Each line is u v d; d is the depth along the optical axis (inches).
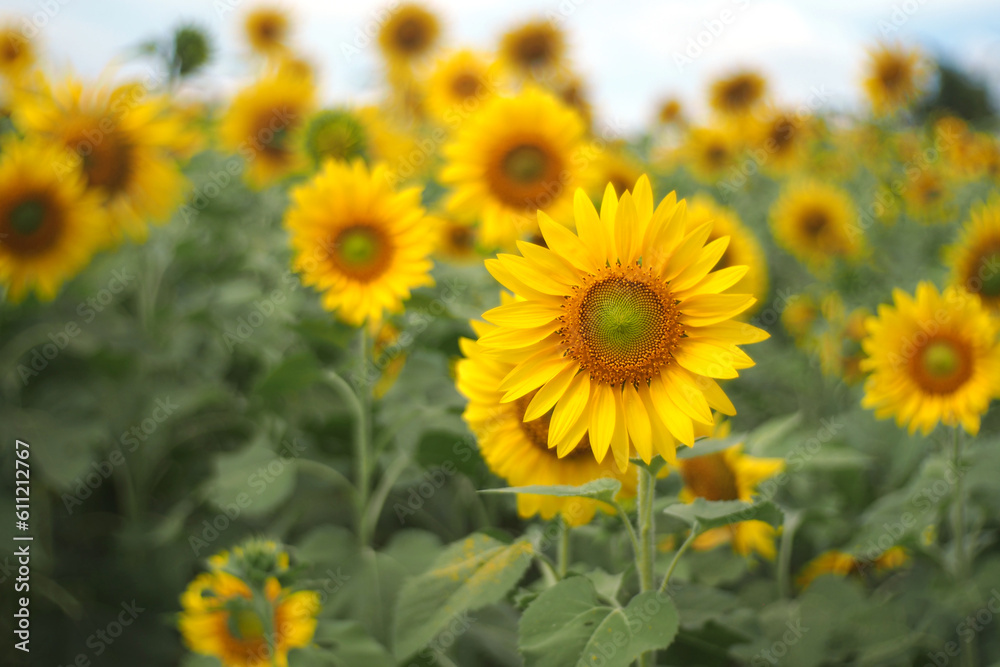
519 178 62.4
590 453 46.4
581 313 40.6
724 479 50.9
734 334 39.9
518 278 40.8
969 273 58.2
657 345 40.1
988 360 51.2
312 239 52.9
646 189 40.4
